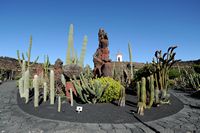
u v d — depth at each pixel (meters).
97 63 10.97
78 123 5.12
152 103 7.05
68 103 7.80
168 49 7.97
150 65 10.11
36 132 4.50
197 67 19.03
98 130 4.64
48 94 9.89
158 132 4.59
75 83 7.78
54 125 4.98
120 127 4.86
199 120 5.65
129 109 6.79
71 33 11.96
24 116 5.83
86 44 12.05
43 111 6.39
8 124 5.08
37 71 14.84
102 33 11.07
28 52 13.90
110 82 8.27
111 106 7.26
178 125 5.14
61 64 10.34
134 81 10.99
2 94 10.41
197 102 8.73
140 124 5.14
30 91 11.16
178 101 8.88
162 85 8.10
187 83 15.08
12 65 27.69
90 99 7.98
